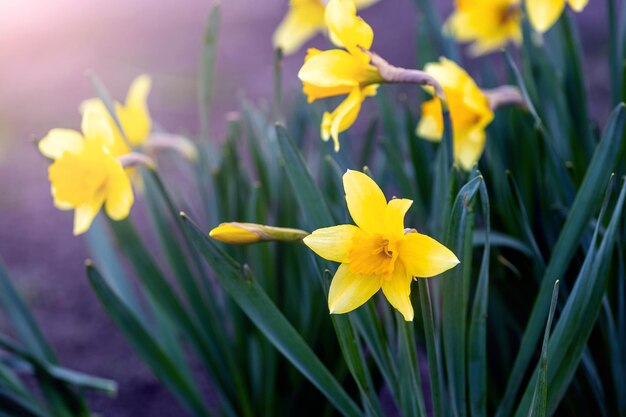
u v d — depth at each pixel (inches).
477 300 25.0
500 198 28.7
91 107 27.9
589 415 28.2
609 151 25.1
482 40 37.3
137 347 30.0
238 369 32.6
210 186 33.0
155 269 31.4
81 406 31.0
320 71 24.1
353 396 31.5
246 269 24.5
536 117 27.5
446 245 24.3
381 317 29.7
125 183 26.6
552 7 28.4
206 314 32.0
